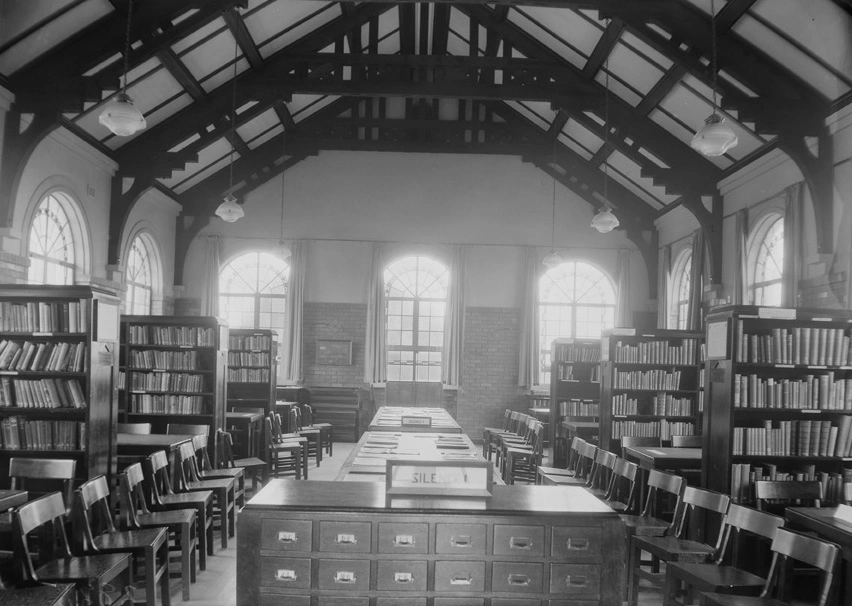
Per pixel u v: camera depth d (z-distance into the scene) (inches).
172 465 261.1
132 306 506.6
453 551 151.0
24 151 323.9
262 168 585.0
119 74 328.5
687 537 255.1
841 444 241.0
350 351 585.0
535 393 577.3
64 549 170.1
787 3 284.8
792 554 150.4
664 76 383.6
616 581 152.6
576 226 592.4
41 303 243.9
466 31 504.1
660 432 366.9
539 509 153.8
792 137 328.5
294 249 585.0
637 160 454.9
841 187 318.0
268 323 590.6
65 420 249.8
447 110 593.0
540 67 442.0
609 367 369.7
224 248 587.2
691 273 483.2
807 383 240.4
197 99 428.5
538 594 151.9
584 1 329.7
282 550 151.2
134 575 216.4
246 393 450.9
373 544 150.6
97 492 184.9
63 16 306.5
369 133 587.8
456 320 584.4
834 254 325.1
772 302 397.7
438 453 254.4
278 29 416.5
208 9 334.0
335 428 565.6
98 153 415.2
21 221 339.3
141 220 496.1
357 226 592.4
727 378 240.1
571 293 597.6
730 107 329.7
